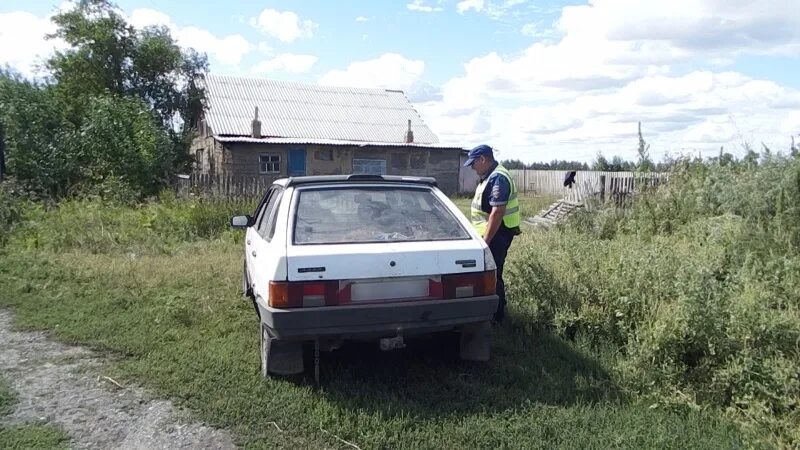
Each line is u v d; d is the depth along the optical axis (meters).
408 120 31.27
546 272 5.28
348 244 3.88
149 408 3.75
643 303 4.52
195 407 3.72
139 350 4.74
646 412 3.58
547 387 3.99
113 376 4.23
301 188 4.38
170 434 3.42
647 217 8.70
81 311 5.77
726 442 3.20
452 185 29.50
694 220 8.06
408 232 4.12
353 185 4.48
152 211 11.23
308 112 29.61
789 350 3.84
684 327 3.94
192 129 27.62
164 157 17.23
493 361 4.48
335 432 3.39
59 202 12.74
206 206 11.40
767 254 5.83
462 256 3.96
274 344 4.03
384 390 3.97
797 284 4.84
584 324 4.81
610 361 4.32
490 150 5.29
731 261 5.71
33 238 9.24
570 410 3.58
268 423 3.51
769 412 3.40
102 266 7.52
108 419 3.61
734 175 8.48
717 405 3.63
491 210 5.10
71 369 4.41
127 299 6.13
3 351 4.80
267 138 25.48
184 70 27.98
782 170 7.41
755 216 7.09
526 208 17.33
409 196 4.48
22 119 15.00
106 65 25.86
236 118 27.20
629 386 3.94
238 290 6.54
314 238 3.94
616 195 10.35
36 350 4.82
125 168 15.63
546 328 5.03
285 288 3.65
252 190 12.77
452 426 3.44
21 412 3.70
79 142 15.57
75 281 6.85
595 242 6.50
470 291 3.94
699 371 3.87
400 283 3.83
